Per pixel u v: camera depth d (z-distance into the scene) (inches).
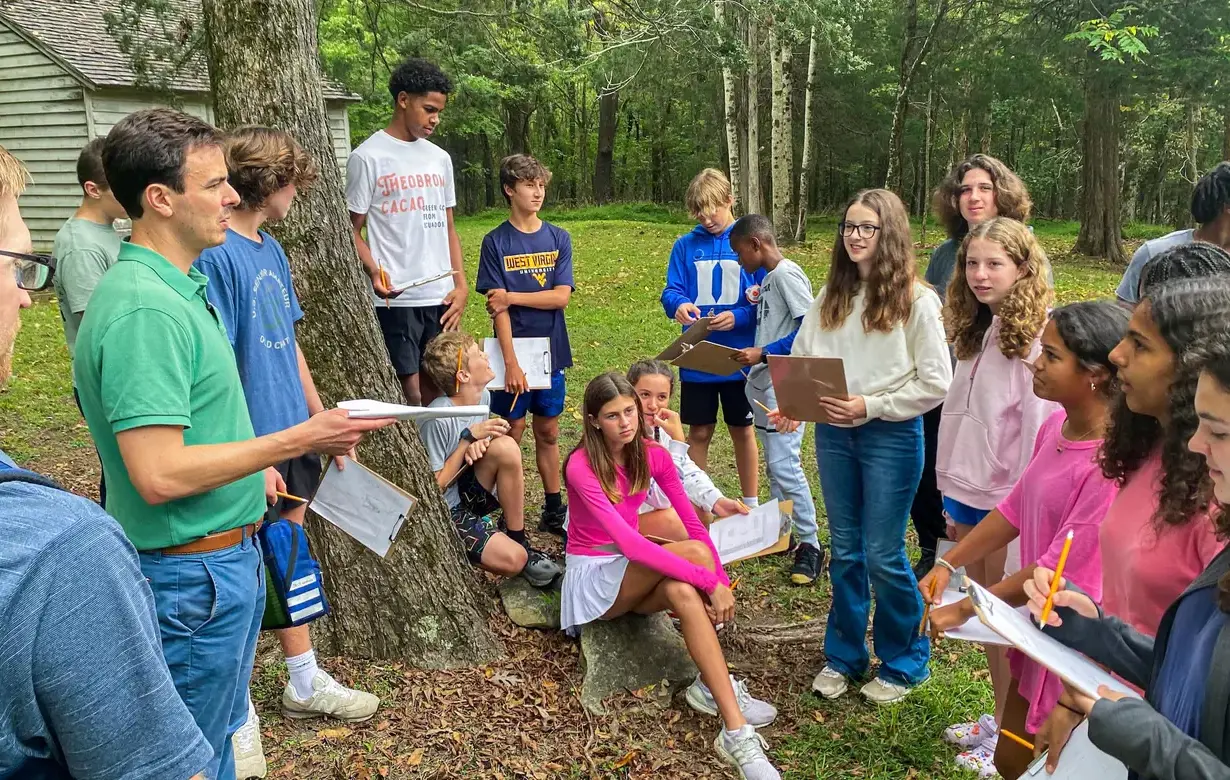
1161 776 51.3
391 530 126.8
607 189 1487.5
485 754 117.8
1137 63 588.7
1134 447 75.0
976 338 120.0
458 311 188.1
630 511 136.1
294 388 116.3
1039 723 93.7
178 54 275.0
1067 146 1376.7
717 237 192.5
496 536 151.5
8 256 50.1
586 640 135.2
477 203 1578.5
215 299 104.6
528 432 281.6
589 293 550.9
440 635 137.0
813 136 1170.6
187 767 48.0
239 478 77.0
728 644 147.0
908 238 123.6
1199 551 67.4
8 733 41.9
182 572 79.1
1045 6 621.9
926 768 118.4
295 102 128.0
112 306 74.7
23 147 607.2
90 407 77.5
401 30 374.0
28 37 572.7
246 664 92.1
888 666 134.0
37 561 40.9
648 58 469.7
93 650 43.1
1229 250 128.2
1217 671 50.8
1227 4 553.0
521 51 389.1
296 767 114.7
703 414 192.9
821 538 195.3
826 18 389.7
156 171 76.0
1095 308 90.9
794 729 127.7
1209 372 49.9
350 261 135.9
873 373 126.5
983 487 119.0
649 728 125.7
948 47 738.2
